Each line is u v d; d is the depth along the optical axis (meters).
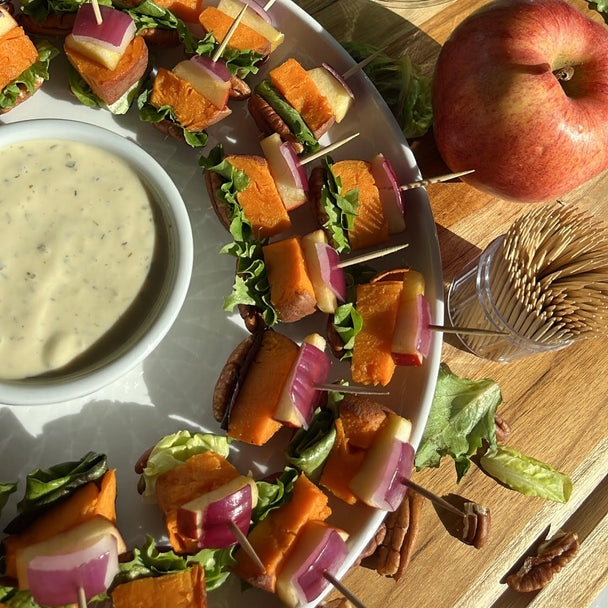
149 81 0.40
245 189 0.38
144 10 0.39
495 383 0.42
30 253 0.36
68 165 0.37
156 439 0.38
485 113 0.39
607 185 0.46
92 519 0.34
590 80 0.40
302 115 0.40
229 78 0.38
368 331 0.38
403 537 0.39
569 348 0.44
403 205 0.40
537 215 0.39
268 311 0.38
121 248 0.37
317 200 0.39
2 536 0.35
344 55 0.41
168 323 0.36
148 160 0.37
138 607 0.34
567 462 0.43
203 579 0.35
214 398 0.37
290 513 0.36
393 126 0.41
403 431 0.37
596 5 0.48
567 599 0.42
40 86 0.39
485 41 0.39
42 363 0.36
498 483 0.42
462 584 0.41
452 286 0.44
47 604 0.33
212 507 0.35
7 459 0.36
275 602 0.37
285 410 0.36
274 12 0.41
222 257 0.40
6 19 0.37
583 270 0.39
